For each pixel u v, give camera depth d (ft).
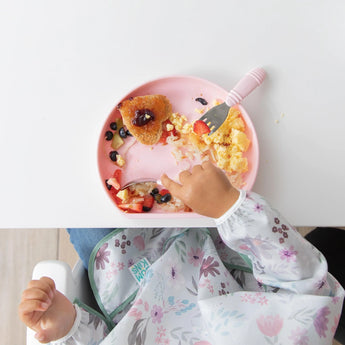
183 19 2.42
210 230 2.87
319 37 2.36
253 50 2.39
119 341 2.34
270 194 2.32
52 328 2.13
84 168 2.39
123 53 2.43
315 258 2.09
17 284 4.40
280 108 2.35
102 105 2.42
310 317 2.03
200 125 2.26
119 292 2.70
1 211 2.39
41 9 2.48
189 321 2.51
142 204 2.32
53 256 4.41
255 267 2.25
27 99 2.44
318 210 2.31
